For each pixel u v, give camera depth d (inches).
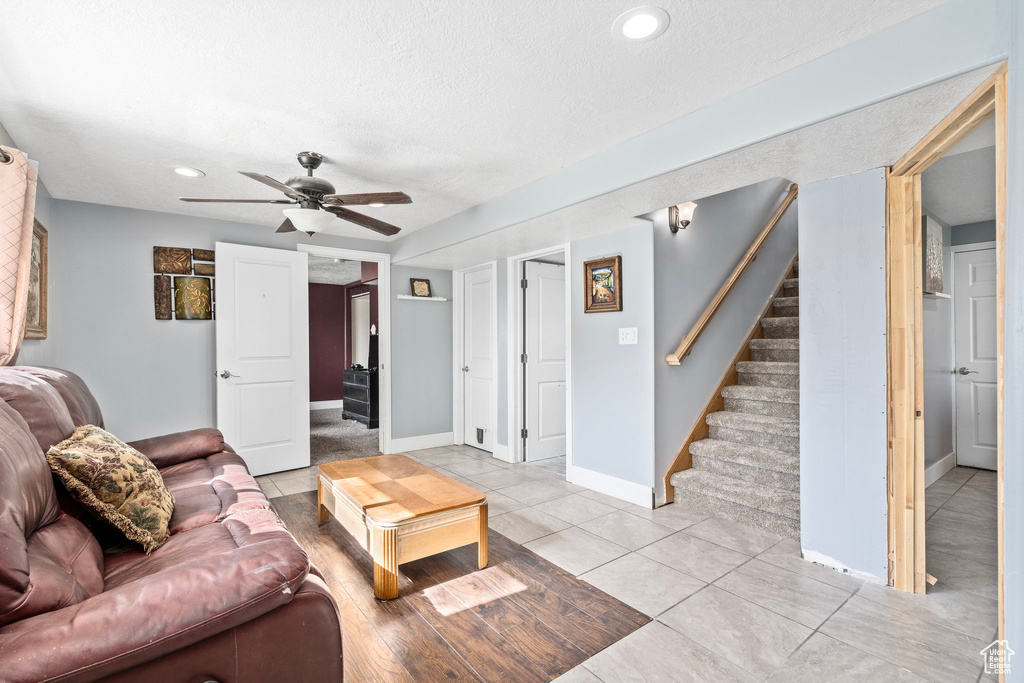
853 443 91.0
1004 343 53.7
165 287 148.9
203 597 41.9
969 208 146.2
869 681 63.5
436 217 159.2
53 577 42.6
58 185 122.0
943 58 58.4
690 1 57.4
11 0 54.8
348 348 355.6
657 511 128.0
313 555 102.9
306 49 66.4
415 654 69.9
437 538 90.3
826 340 94.3
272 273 164.2
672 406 135.4
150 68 70.2
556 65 71.3
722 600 83.7
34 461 51.8
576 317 153.6
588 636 73.9
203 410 155.5
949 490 143.7
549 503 134.6
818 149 80.0
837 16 60.7
